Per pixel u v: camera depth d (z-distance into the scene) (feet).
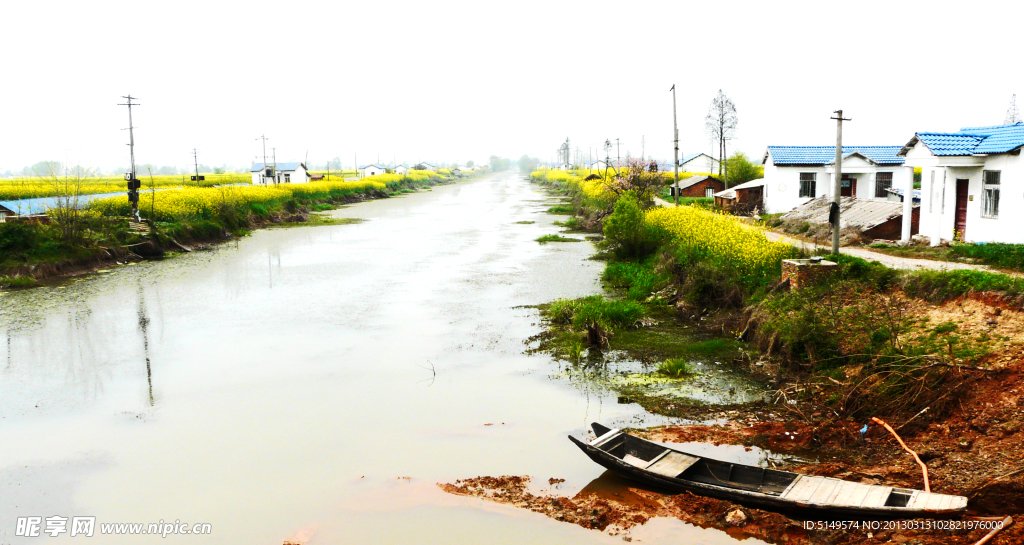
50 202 102.99
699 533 23.99
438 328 53.88
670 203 144.05
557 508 26.18
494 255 94.12
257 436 34.04
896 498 23.68
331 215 171.53
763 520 24.36
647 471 26.40
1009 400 28.50
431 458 31.12
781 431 31.86
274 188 177.88
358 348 48.93
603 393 38.32
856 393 33.27
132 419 36.52
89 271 83.15
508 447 31.96
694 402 36.27
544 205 201.98
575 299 62.44
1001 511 23.35
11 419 36.76
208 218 120.47
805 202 96.32
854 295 44.09
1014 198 53.47
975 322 36.19
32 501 28.12
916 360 32.99
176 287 73.05
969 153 57.00
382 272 81.20
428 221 151.74
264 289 71.46
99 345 50.72
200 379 42.86
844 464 28.12
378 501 27.37
